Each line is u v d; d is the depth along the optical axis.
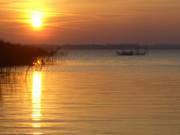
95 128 29.08
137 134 27.42
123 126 29.69
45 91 49.53
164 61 137.62
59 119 32.12
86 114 34.16
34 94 46.62
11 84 58.28
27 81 62.91
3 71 81.44
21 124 30.34
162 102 40.28
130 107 37.41
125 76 72.19
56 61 131.00
